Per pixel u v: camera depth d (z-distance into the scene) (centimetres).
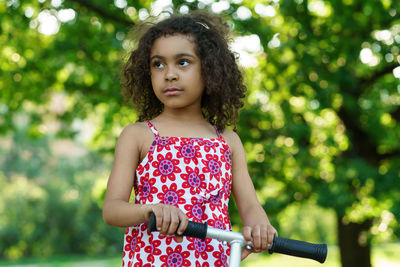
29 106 794
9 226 2355
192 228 153
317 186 670
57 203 2403
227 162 191
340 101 682
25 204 2398
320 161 705
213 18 213
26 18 668
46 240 2383
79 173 2722
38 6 662
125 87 218
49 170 2892
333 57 629
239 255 158
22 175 2869
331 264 1806
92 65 697
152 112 216
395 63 675
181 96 185
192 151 184
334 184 630
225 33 212
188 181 180
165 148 183
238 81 211
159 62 188
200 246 176
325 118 740
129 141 184
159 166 181
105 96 709
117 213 165
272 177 699
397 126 725
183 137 186
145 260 175
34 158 2911
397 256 1766
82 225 2416
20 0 657
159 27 192
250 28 620
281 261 1903
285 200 709
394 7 627
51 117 783
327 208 631
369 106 725
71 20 663
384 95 744
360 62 670
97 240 2433
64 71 732
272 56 635
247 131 684
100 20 663
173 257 174
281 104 683
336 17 630
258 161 675
